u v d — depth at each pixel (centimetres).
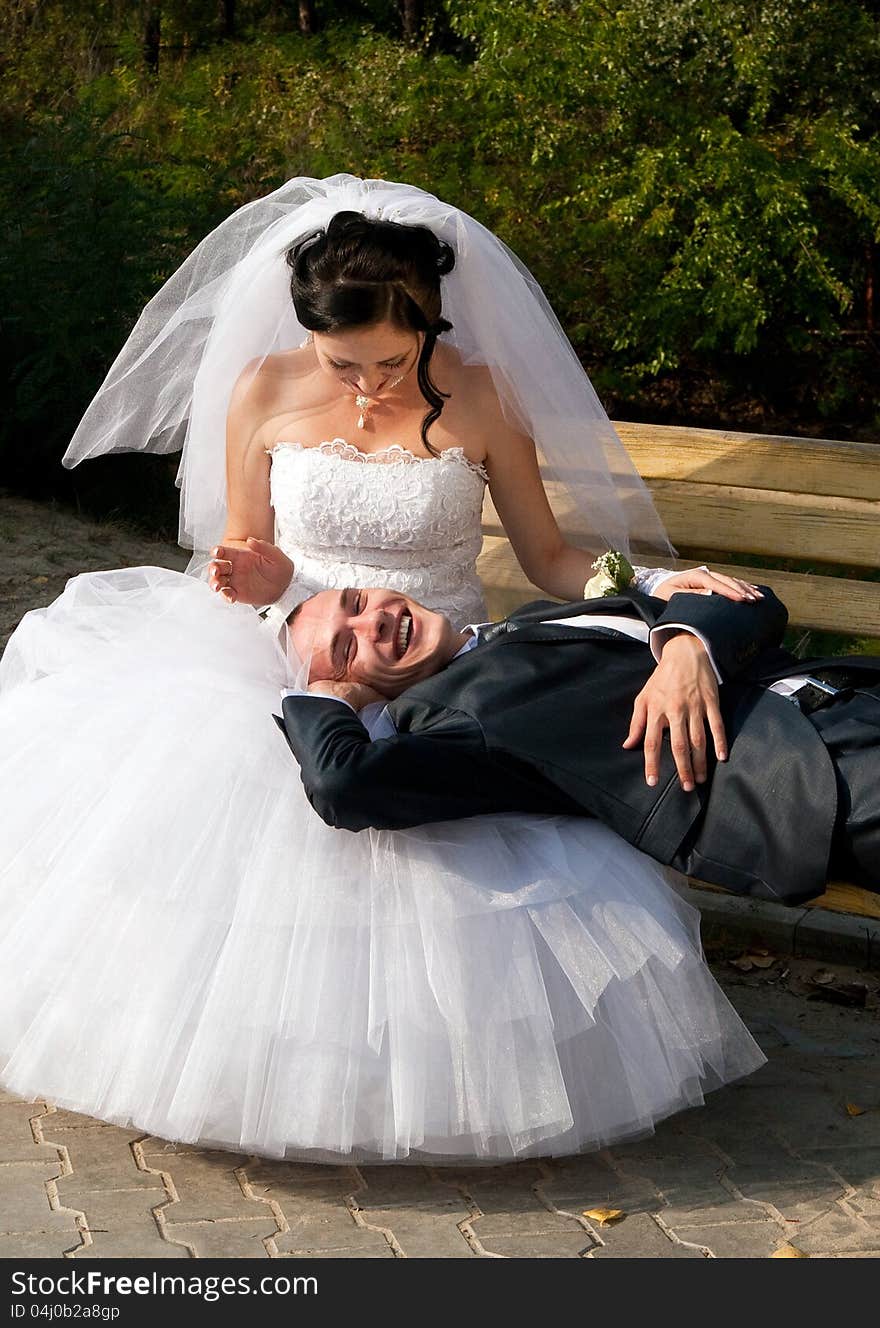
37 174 797
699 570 329
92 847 285
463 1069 270
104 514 772
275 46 1675
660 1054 284
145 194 804
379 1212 272
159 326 384
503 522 374
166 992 274
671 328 1091
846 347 1165
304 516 350
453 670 305
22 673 343
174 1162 286
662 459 402
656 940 284
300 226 356
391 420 351
